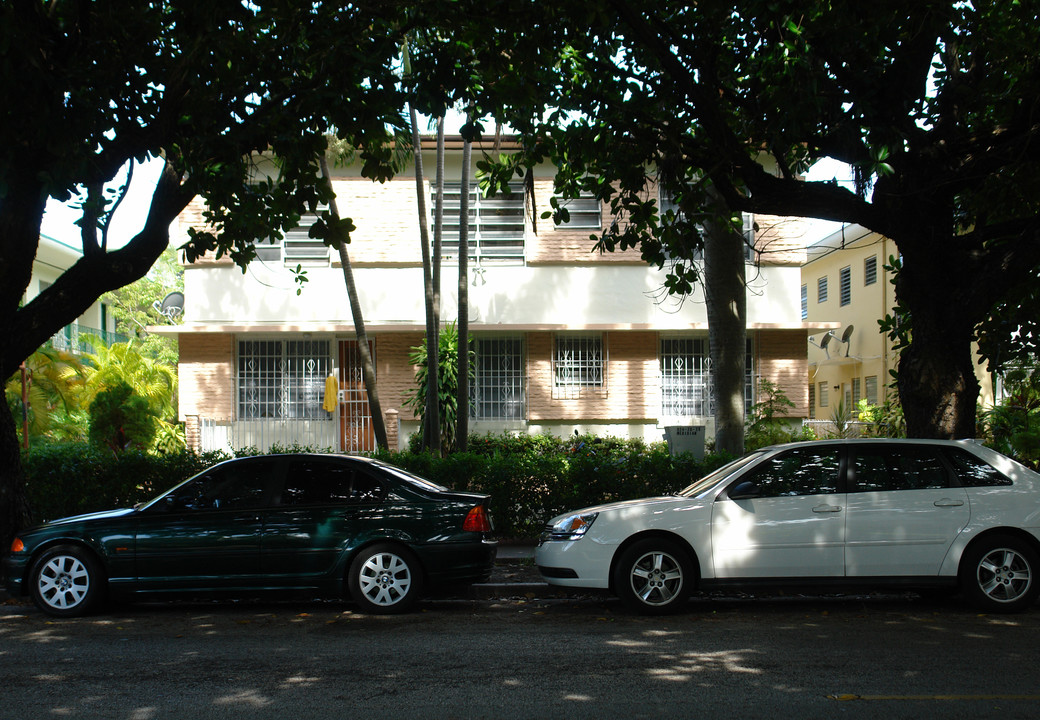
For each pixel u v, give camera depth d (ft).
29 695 19.20
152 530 28.22
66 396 71.61
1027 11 32.86
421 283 66.23
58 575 28.27
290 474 29.17
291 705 18.37
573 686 19.67
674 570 27.89
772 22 29.99
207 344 66.18
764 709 17.85
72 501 40.37
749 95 34.37
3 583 32.45
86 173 27.73
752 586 27.50
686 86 31.96
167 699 18.83
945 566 27.48
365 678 20.48
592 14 28.25
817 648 23.20
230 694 19.21
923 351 33.50
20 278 32.68
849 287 95.91
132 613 29.09
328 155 57.82
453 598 31.78
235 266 66.08
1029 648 23.08
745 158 33.42
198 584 28.07
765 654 22.58
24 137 29.30
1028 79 34.06
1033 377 52.85
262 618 28.12
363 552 28.50
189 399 65.92
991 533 27.68
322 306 66.28
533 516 40.98
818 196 33.50
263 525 28.32
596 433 66.08
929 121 35.37
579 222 66.64
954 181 32.40
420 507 28.71
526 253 66.33
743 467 28.71
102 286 33.81
